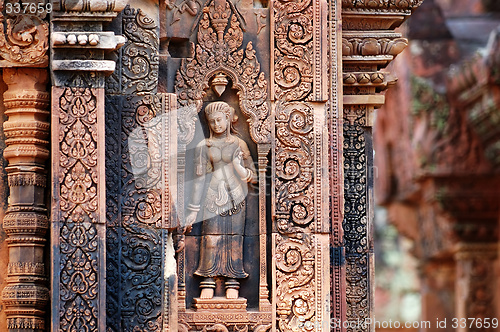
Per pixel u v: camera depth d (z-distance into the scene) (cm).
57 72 929
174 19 1003
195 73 1005
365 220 1100
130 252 950
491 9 2141
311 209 987
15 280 932
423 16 2134
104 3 929
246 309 992
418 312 2495
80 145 929
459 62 2164
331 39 1042
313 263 983
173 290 952
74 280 921
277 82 999
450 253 2319
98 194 927
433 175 2275
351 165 1109
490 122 2162
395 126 2395
